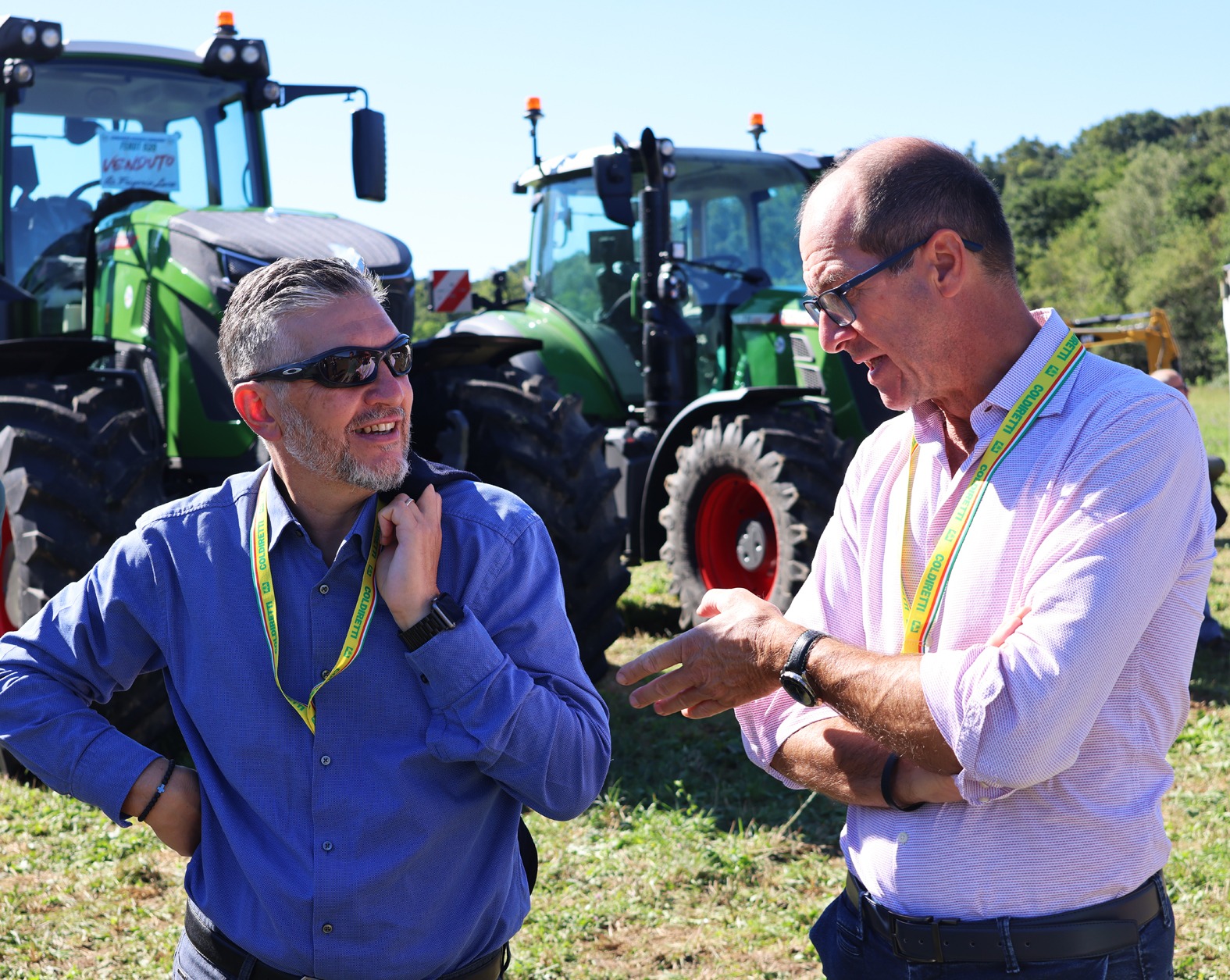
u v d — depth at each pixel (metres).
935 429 1.74
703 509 6.16
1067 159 105.88
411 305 4.99
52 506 4.24
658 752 4.77
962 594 1.62
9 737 1.74
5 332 4.88
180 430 4.82
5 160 4.89
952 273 1.60
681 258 6.47
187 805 1.75
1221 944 3.25
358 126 5.54
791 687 1.67
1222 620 6.69
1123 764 1.57
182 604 1.73
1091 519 1.49
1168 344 12.52
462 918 1.69
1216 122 95.88
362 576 1.67
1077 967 1.57
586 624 5.17
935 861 1.63
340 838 1.63
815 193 1.70
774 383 6.48
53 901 3.50
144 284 4.91
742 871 3.72
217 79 5.39
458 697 1.59
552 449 5.09
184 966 1.77
